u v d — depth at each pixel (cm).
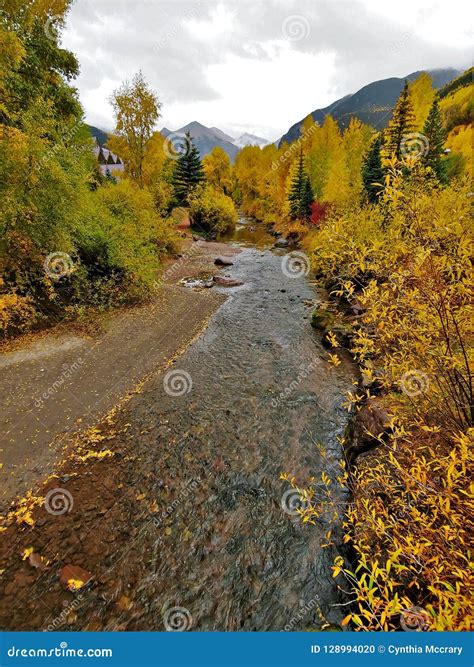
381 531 356
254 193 6006
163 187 3150
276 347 1349
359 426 774
